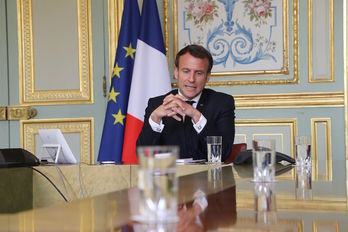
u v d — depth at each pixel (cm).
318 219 94
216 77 446
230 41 445
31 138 475
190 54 310
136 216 91
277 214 99
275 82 437
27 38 480
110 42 467
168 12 452
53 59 477
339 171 205
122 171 250
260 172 159
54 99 474
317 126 432
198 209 101
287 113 436
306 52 435
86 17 471
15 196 231
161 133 302
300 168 223
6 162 236
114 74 429
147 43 426
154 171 87
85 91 471
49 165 255
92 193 250
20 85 479
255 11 442
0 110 477
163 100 312
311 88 434
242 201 114
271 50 440
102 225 83
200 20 449
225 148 304
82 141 469
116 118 419
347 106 426
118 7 466
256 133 440
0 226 84
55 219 90
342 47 430
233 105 319
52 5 477
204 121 295
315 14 434
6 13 482
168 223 85
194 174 181
